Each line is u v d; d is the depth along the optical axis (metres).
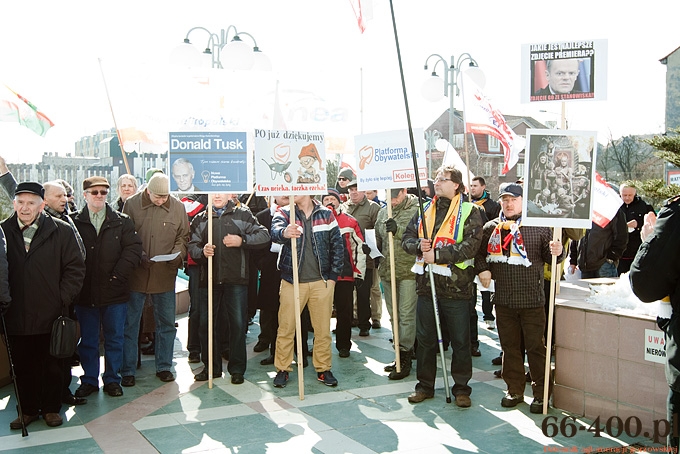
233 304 5.81
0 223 4.67
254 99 7.28
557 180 4.79
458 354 5.14
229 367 5.87
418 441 4.31
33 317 4.57
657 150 11.70
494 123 7.51
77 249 4.81
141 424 4.70
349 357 6.81
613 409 4.52
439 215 5.20
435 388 5.63
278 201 6.89
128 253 5.46
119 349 5.54
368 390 5.57
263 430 4.55
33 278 4.58
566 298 5.21
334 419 4.79
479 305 10.20
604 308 4.68
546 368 4.81
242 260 5.82
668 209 3.08
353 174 8.77
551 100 5.05
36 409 4.76
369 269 7.79
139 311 5.87
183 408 5.08
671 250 2.99
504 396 5.34
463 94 7.42
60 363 4.71
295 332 5.84
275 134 5.38
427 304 5.20
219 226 5.85
